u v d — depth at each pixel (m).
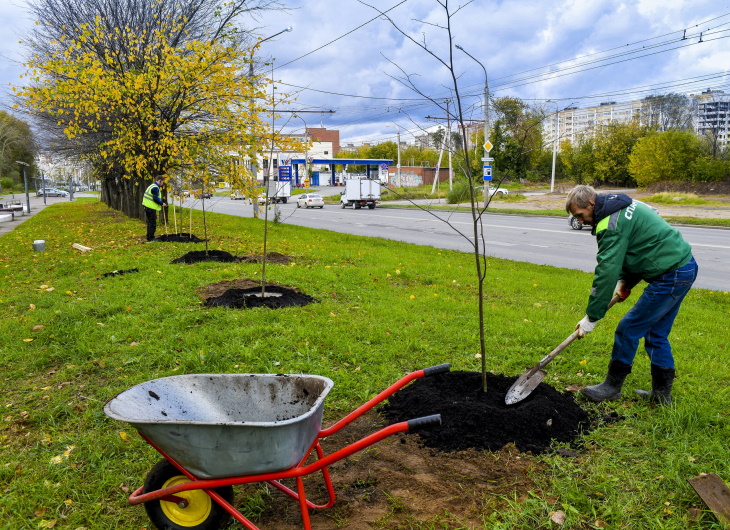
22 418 4.14
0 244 16.78
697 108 76.94
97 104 14.63
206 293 8.01
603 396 4.22
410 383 4.51
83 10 19.31
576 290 9.23
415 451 3.54
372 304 7.54
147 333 6.00
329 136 101.25
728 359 5.33
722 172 46.38
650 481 3.12
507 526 2.73
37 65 13.82
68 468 3.43
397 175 69.38
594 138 63.97
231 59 15.55
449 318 6.88
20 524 2.91
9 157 80.12
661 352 4.05
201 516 2.72
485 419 3.68
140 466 3.44
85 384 4.75
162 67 15.45
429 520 2.84
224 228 19.92
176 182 16.66
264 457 2.47
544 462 3.35
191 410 3.02
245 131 15.44
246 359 5.24
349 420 2.91
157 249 12.62
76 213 32.72
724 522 2.68
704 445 3.44
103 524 2.90
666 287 3.85
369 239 17.75
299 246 14.64
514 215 31.72
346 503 3.04
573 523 2.76
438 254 14.26
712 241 17.73
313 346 5.57
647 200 40.72
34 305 7.38
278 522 2.91
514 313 7.21
